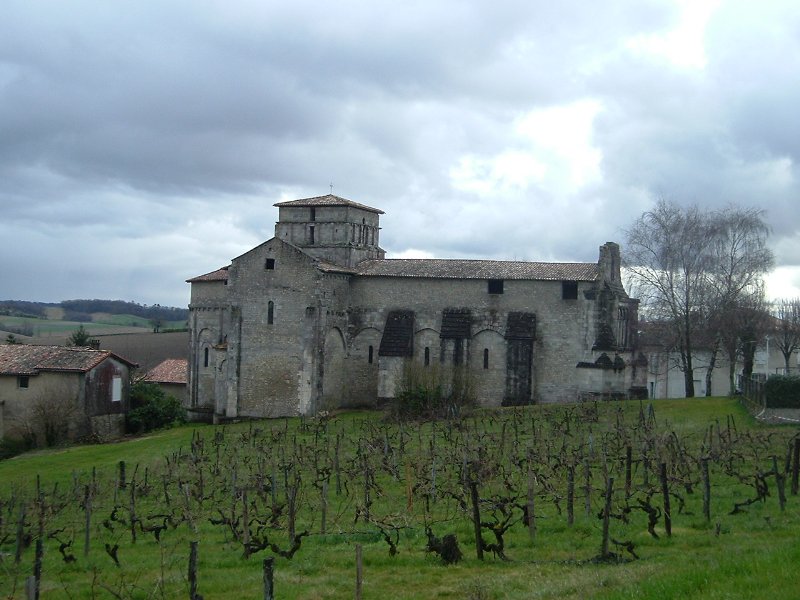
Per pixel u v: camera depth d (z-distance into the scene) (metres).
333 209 80.44
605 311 72.44
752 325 79.69
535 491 37.75
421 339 76.19
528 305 74.31
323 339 74.69
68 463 60.12
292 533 31.20
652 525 29.55
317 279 74.38
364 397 77.75
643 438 44.91
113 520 36.53
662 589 21.06
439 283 76.31
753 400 62.09
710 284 76.19
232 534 34.31
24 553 33.91
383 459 45.25
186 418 81.94
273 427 68.75
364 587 25.55
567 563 26.95
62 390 73.00
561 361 73.25
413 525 33.31
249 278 76.06
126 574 28.81
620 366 71.56
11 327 197.12
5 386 73.44
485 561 27.86
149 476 50.81
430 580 26.02
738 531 29.30
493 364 74.62
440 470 44.12
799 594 19.25
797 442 35.25
